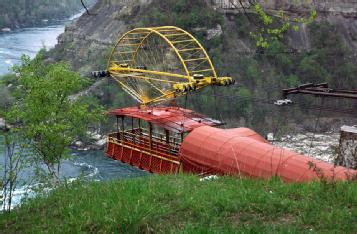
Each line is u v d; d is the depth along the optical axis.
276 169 36.28
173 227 17.45
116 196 20.80
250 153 39.72
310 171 34.75
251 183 23.80
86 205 20.19
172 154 52.62
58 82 48.75
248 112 181.50
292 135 179.12
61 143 47.50
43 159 46.69
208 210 18.78
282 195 20.88
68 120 50.34
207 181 25.28
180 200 20.11
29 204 22.84
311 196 20.27
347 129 33.59
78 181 27.36
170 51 193.25
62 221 19.20
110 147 61.34
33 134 44.25
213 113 179.38
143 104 64.25
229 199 19.88
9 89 131.00
